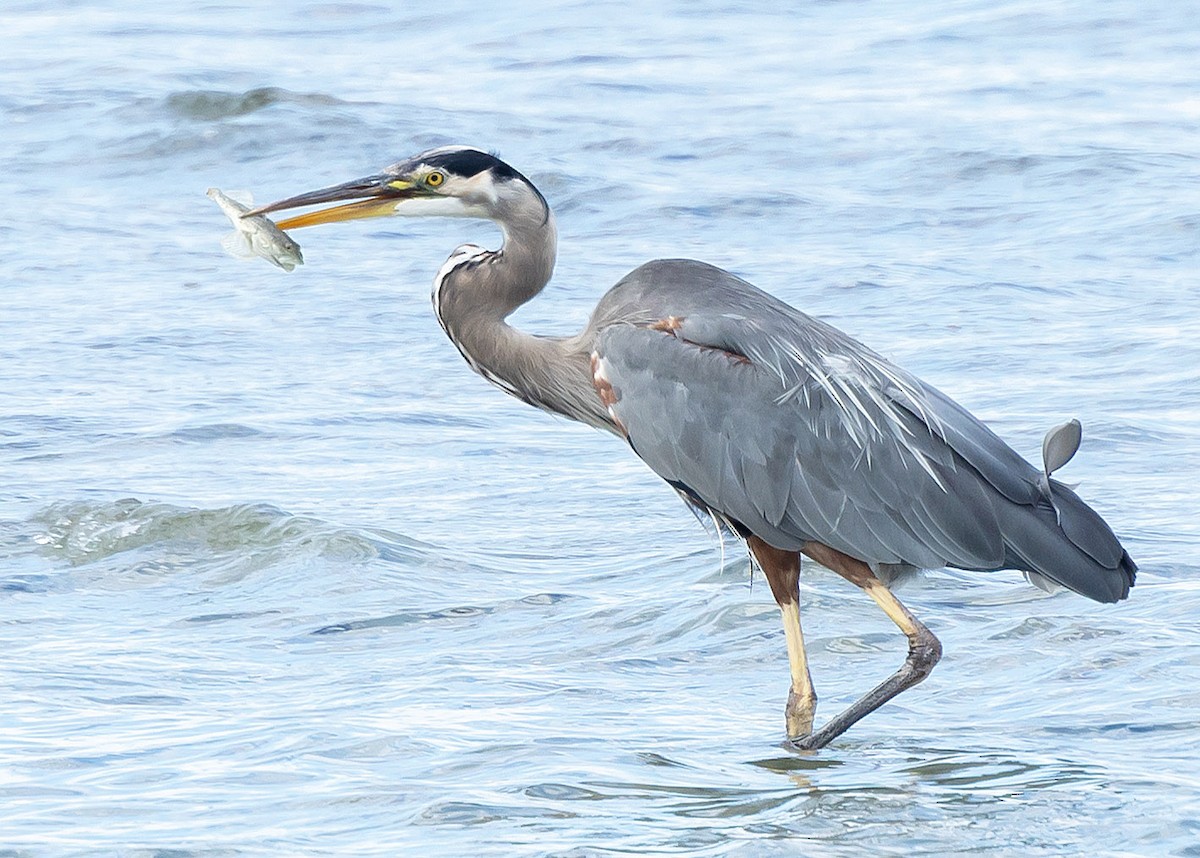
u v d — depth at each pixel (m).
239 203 10.95
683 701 9.89
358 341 20.84
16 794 8.22
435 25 48.59
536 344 10.92
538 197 10.95
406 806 8.05
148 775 8.48
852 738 9.26
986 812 7.89
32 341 20.61
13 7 52.38
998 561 9.80
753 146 32.12
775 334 10.13
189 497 14.49
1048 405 17.17
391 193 10.91
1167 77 39.50
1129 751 8.71
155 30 47.59
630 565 12.54
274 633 11.14
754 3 51.16
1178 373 18.27
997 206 27.73
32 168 31.00
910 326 20.84
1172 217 26.02
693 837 7.66
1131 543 12.55
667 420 10.18
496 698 9.83
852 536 9.92
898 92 38.06
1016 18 47.09
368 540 12.81
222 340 20.80
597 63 42.25
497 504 14.41
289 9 51.19
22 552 12.96
